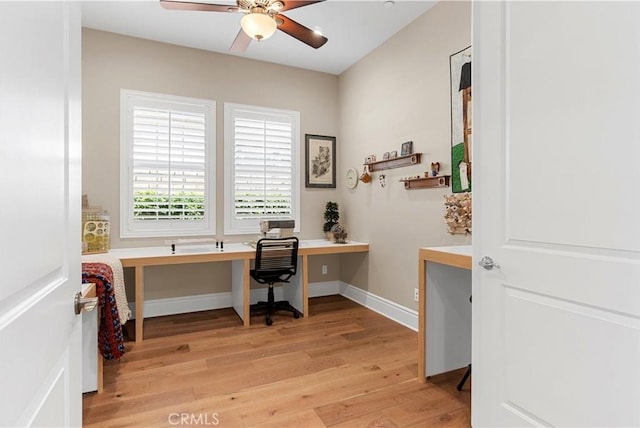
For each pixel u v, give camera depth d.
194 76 3.75
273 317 3.61
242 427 1.80
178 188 3.69
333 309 3.89
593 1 1.16
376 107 3.75
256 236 4.08
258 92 4.07
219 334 3.12
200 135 3.78
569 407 1.25
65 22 0.93
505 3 1.47
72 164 0.98
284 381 2.28
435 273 2.32
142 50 3.52
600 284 1.15
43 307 0.77
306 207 4.38
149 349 2.79
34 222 0.72
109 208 3.40
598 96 1.15
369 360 2.59
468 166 2.62
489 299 1.58
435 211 2.97
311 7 2.97
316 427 1.81
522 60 1.41
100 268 2.27
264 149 4.10
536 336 1.37
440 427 1.81
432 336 2.31
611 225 1.12
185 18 3.14
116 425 1.81
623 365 1.10
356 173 4.12
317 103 4.41
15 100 0.64
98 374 2.12
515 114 1.44
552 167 1.30
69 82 0.96
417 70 3.16
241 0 2.18
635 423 1.07
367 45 3.69
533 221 1.37
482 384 1.62
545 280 1.33
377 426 1.82
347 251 3.84
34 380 0.73
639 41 1.05
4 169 0.60
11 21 0.62
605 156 1.13
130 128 3.47
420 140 3.13
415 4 2.94
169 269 3.68
